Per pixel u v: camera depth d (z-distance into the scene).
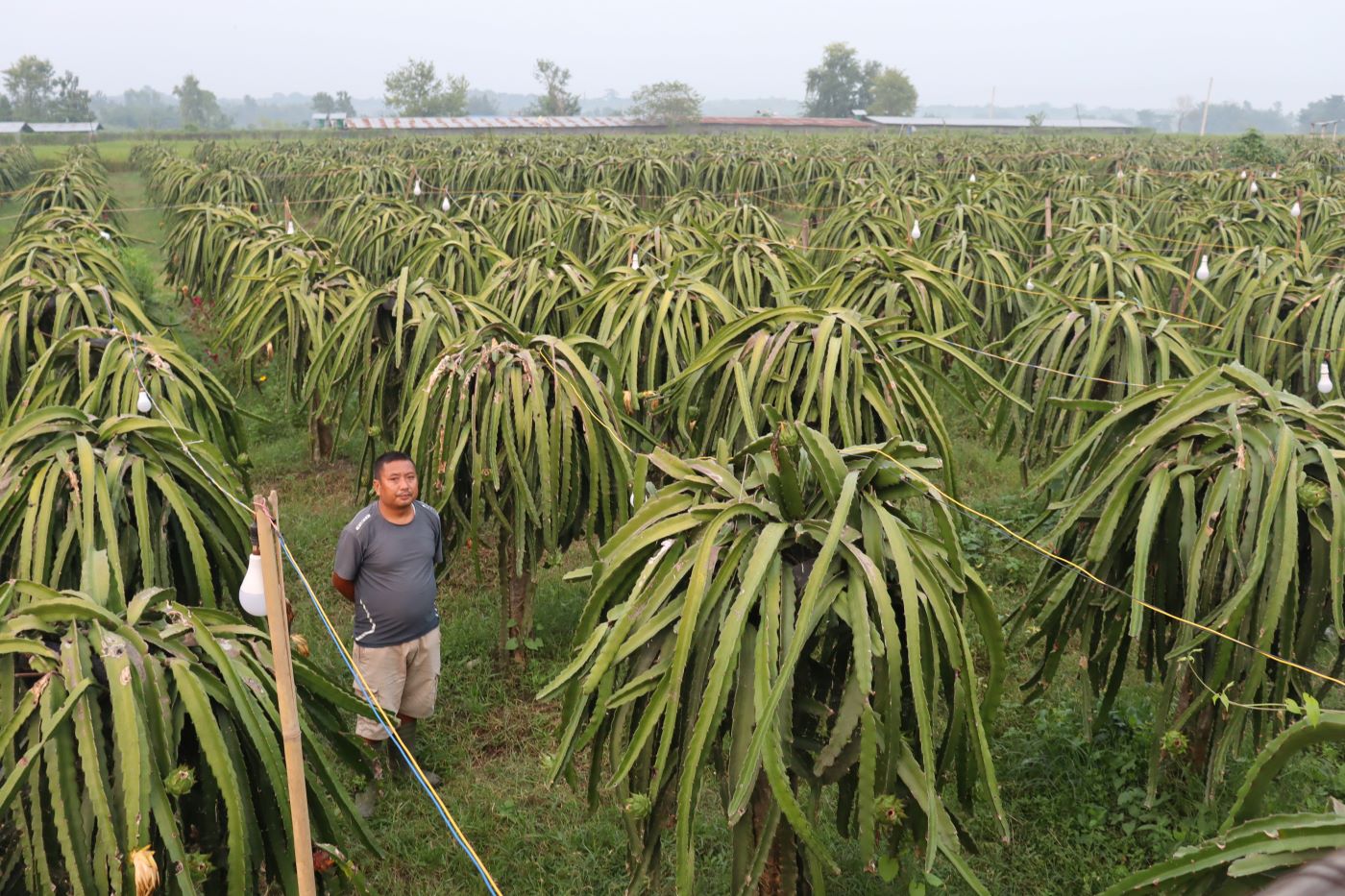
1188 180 17.62
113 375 4.54
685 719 2.63
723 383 4.81
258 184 19.31
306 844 2.24
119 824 2.23
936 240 10.53
